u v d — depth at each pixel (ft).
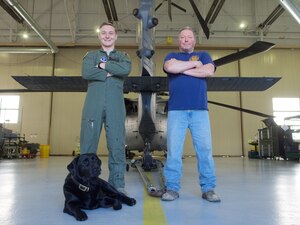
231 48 44.24
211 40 43.68
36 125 42.37
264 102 43.27
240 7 44.47
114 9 39.40
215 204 6.80
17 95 43.06
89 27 43.75
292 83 43.75
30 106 42.83
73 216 5.59
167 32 43.83
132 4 44.01
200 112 7.72
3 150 34.22
